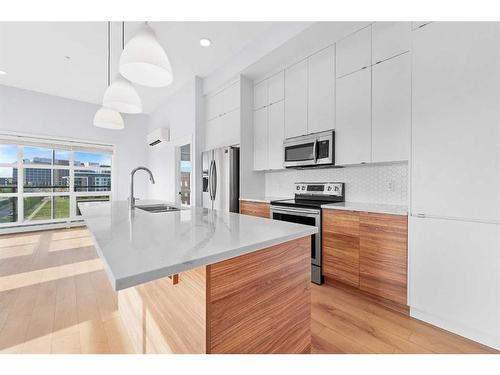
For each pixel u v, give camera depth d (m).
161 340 1.17
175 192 5.25
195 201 4.35
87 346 1.60
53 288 2.48
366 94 2.43
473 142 1.63
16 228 4.88
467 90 1.65
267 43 2.97
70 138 5.39
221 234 1.11
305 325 1.31
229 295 0.95
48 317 1.95
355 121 2.51
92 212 1.89
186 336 0.99
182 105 4.86
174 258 0.77
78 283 2.61
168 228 1.25
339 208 2.34
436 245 1.77
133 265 0.71
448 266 1.72
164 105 5.68
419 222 1.85
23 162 4.94
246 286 1.01
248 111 3.69
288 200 3.13
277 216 2.95
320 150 2.79
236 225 1.34
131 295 1.64
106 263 0.74
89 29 2.95
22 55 3.55
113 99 2.03
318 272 2.51
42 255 3.53
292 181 3.56
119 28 2.93
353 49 2.53
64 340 1.66
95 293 2.38
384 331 1.75
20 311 2.04
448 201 1.73
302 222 2.69
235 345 0.97
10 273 2.87
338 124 2.66
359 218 2.20
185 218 1.59
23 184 4.94
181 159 5.26
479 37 1.61
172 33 3.03
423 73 1.86
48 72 4.11
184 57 3.62
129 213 1.84
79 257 3.44
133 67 1.70
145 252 0.83
